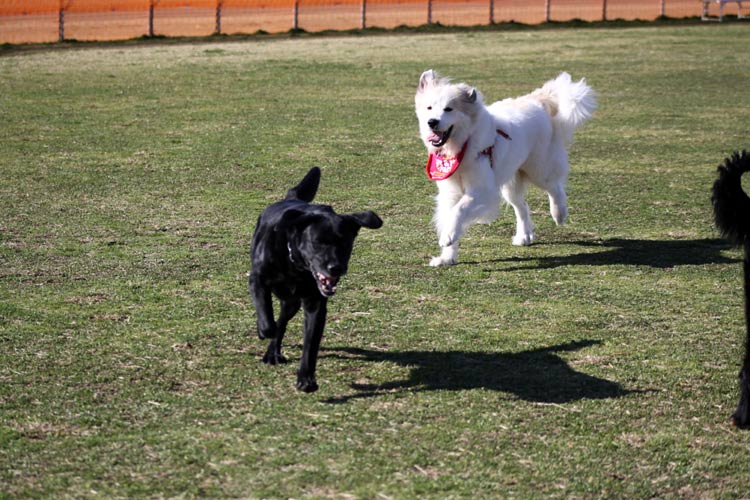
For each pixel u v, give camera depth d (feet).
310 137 47.47
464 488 14.38
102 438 15.80
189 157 42.09
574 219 32.89
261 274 17.88
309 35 105.50
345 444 15.71
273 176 38.45
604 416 17.08
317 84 67.97
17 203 33.27
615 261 27.71
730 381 18.86
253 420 16.58
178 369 18.92
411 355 19.95
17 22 113.60
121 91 62.95
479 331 21.50
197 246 28.22
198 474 14.64
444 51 90.63
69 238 28.89
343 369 19.10
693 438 16.34
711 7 148.25
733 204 16.79
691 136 48.98
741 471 15.23
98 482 14.34
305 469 14.84
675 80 71.72
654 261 27.68
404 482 14.51
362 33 107.96
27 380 18.22
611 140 47.91
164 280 24.93
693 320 22.44
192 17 123.24
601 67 79.00
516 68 77.87
